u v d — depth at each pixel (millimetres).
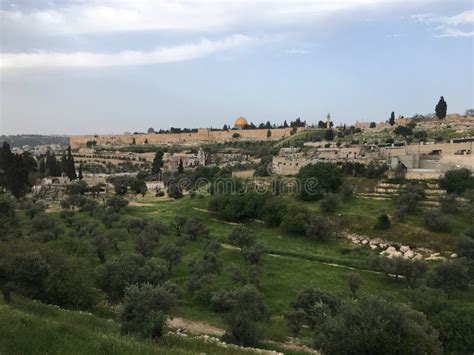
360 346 21625
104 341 17297
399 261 57906
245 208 95375
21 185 124938
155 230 78562
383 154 130875
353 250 73500
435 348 23172
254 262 64062
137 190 149875
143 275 44469
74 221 91750
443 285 51594
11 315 18609
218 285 52188
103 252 62188
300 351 33312
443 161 110125
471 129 170000
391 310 23203
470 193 86625
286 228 84312
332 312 40469
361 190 101625
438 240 72875
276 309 47000
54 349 15555
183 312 44750
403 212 82625
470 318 35812
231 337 33781
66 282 37281
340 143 188750
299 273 60781
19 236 70875
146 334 25812
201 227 84312
